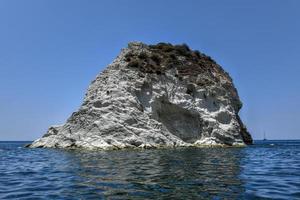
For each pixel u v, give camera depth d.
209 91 52.12
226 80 58.88
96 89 48.78
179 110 49.69
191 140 48.88
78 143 43.34
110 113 43.88
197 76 53.47
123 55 53.12
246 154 33.88
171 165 22.06
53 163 24.67
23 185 14.41
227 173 18.03
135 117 44.66
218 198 11.41
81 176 17.03
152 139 43.66
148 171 18.89
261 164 23.31
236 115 59.81
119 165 22.12
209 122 49.19
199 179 15.70
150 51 55.50
